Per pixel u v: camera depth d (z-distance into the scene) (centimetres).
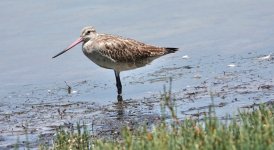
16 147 1188
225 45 2108
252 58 1938
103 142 1192
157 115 1510
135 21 2350
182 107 1545
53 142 1331
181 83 1786
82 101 1736
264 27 2228
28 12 2473
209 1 2536
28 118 1608
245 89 1642
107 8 2480
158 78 1880
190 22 2328
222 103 1539
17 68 2080
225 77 1781
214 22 2320
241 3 2494
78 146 1239
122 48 1838
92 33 1884
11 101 1792
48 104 1733
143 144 1018
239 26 2267
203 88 1703
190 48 2120
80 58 2150
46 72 2042
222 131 1038
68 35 2269
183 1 2542
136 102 1661
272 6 2431
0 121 1600
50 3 2552
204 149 988
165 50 1891
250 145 977
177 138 1055
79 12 2452
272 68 1809
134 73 1977
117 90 1795
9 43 2252
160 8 2472
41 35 2292
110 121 1508
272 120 1094
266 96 1557
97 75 1992
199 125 1089
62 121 1553
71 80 1958
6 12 2484
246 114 1202
